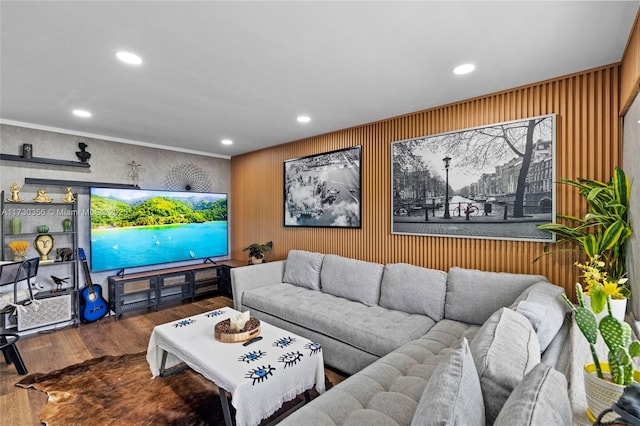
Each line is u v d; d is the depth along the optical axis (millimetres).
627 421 700
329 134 3945
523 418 744
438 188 2959
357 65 2137
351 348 2455
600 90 2166
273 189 4711
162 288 4344
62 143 3797
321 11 1557
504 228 2568
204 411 2111
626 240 1868
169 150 4762
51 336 3367
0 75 2277
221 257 5387
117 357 2875
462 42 1840
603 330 928
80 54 1985
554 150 2324
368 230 3549
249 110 3084
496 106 2627
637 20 1566
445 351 1947
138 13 1572
